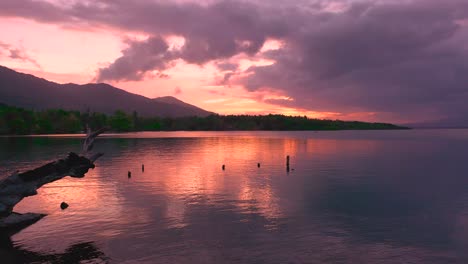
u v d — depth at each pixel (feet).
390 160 251.19
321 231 79.15
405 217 91.40
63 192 123.44
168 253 65.92
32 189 78.43
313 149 370.53
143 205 103.55
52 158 241.96
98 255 65.00
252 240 73.10
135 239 73.36
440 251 67.72
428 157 278.26
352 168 201.67
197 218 89.45
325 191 127.03
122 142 493.36
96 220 87.45
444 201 110.52
